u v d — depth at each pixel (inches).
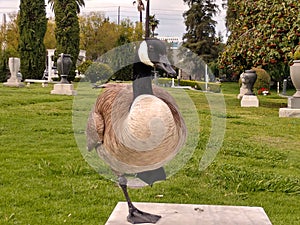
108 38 1955.0
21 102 646.5
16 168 279.3
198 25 1935.3
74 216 204.2
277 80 1326.3
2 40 2113.7
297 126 517.7
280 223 203.3
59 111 562.6
